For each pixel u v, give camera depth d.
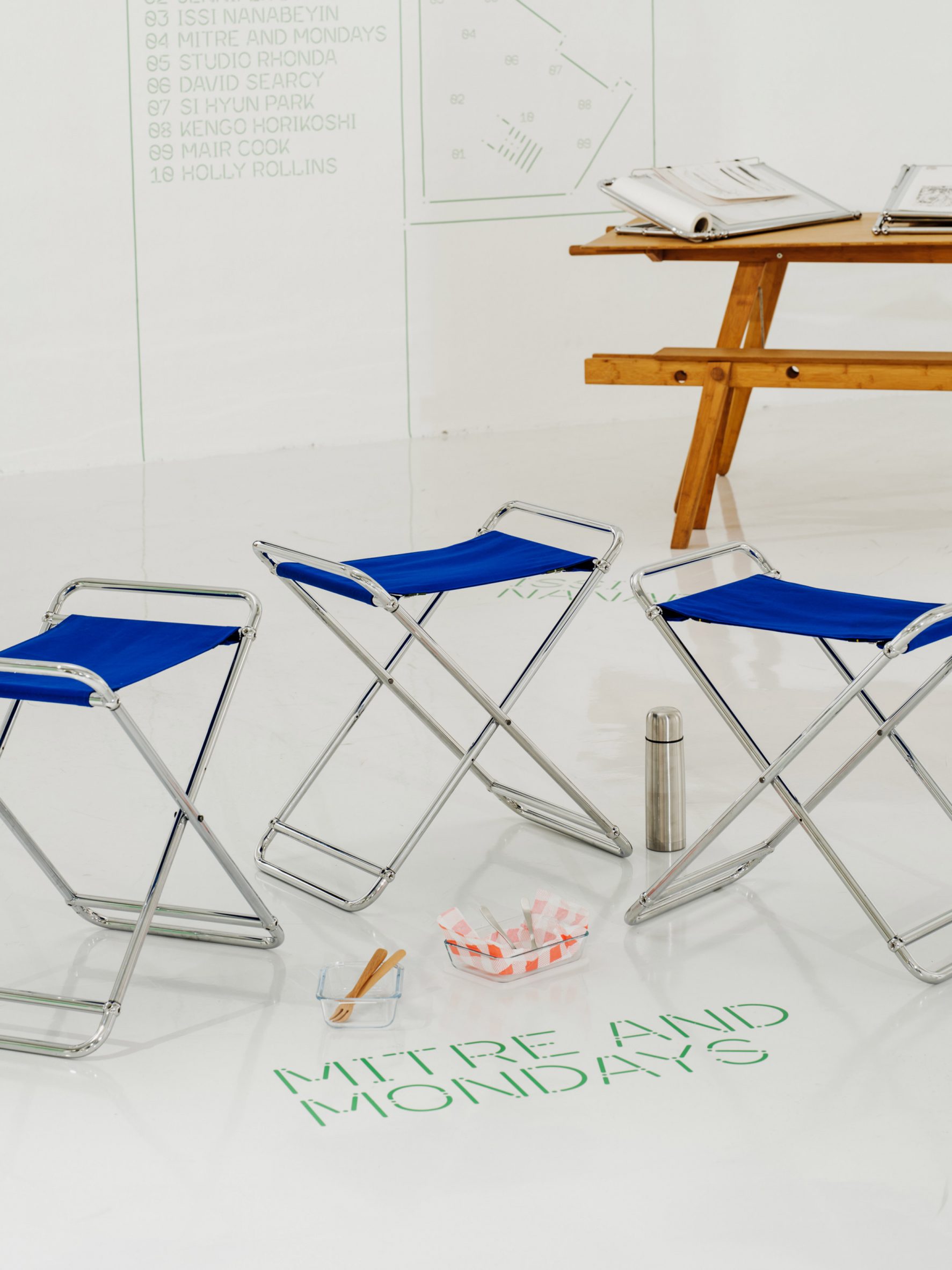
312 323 6.70
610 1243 1.73
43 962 2.47
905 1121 1.96
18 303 6.25
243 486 6.08
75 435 6.48
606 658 3.94
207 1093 2.07
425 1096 2.05
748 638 4.06
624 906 2.63
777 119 7.06
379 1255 1.72
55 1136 1.98
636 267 7.09
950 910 2.40
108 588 2.58
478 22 6.57
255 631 2.42
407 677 3.84
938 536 4.93
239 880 2.43
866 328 7.39
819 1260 1.70
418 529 5.29
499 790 2.99
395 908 2.65
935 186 4.73
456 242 6.80
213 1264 1.72
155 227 6.38
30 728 3.55
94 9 6.07
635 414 7.29
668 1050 2.15
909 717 3.43
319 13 6.38
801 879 2.71
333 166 6.55
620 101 6.84
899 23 7.03
